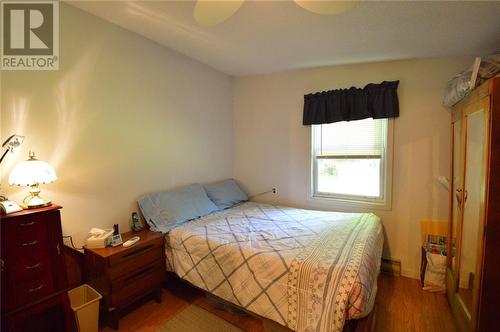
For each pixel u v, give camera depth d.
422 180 2.64
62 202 1.93
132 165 2.43
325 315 1.42
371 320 1.64
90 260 1.93
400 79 2.69
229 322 2.00
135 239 2.06
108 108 2.21
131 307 2.18
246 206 3.26
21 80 1.72
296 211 2.97
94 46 2.09
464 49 2.36
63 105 1.92
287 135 3.37
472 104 1.72
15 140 1.61
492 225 1.40
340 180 3.12
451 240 2.26
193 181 3.13
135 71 2.41
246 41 2.39
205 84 3.25
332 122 2.98
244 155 3.73
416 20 1.88
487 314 1.43
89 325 1.73
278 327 1.72
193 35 2.34
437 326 1.94
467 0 1.61
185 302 2.25
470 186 1.77
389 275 2.76
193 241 2.12
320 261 1.61
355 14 1.83
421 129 2.62
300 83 3.23
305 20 1.95
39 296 1.48
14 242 1.38
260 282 1.71
